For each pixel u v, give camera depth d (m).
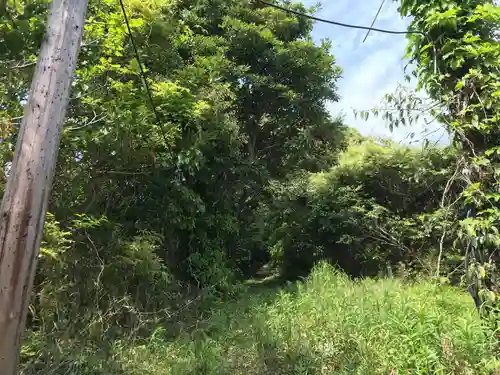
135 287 6.75
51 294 5.49
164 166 7.89
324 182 13.44
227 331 5.73
